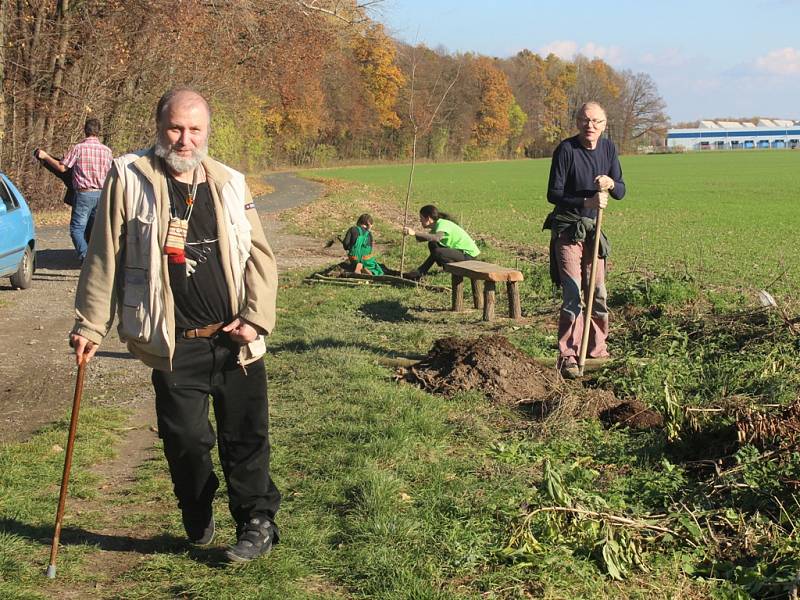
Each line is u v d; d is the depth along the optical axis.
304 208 33.41
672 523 4.83
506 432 6.75
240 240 4.32
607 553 4.40
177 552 4.68
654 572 4.43
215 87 35.00
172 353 4.23
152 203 4.19
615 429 6.73
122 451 6.49
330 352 9.06
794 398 6.68
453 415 7.06
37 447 6.37
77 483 5.69
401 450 6.14
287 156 96.69
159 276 4.18
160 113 4.17
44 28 27.48
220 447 4.57
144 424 7.16
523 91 146.62
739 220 29.05
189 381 4.33
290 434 6.59
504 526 4.87
